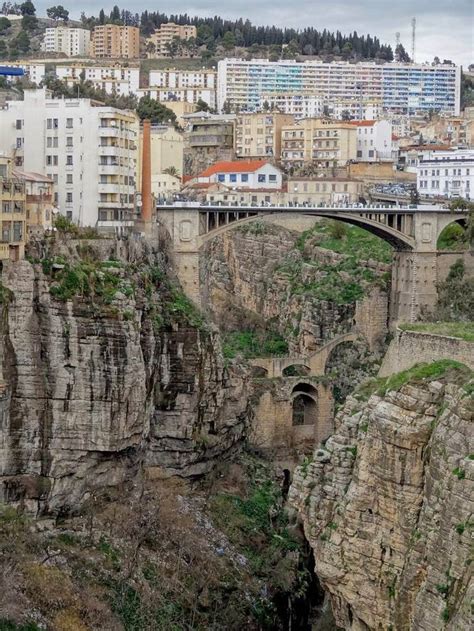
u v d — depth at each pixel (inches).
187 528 4896.7
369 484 3378.4
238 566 4835.1
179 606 4407.0
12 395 4835.1
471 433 3041.3
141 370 5132.9
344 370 7258.9
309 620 4825.3
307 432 6658.5
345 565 3408.0
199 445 5605.3
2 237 4785.9
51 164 6530.5
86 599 4106.8
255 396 6437.0
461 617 2778.1
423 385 3331.7
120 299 5083.7
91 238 5447.8
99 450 4968.0
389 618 3270.2
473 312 7426.2
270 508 5511.8
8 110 6545.3
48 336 4884.4
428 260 7869.1
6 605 3796.8
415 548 3144.7
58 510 4918.8
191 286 7190.0
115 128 6476.4
